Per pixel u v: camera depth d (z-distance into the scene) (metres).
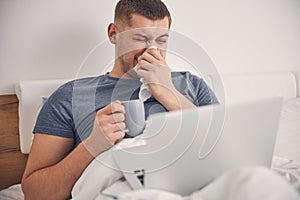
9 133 1.46
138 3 1.21
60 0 1.50
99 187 0.84
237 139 0.76
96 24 1.56
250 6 1.86
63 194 1.04
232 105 0.73
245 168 0.60
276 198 0.54
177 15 1.71
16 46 1.47
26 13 1.47
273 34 1.94
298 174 0.90
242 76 1.81
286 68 2.00
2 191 1.38
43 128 1.15
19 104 1.41
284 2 1.94
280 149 1.37
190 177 0.75
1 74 1.46
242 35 1.86
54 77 1.53
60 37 1.52
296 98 1.93
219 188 0.61
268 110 0.77
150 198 0.64
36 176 1.06
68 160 1.03
